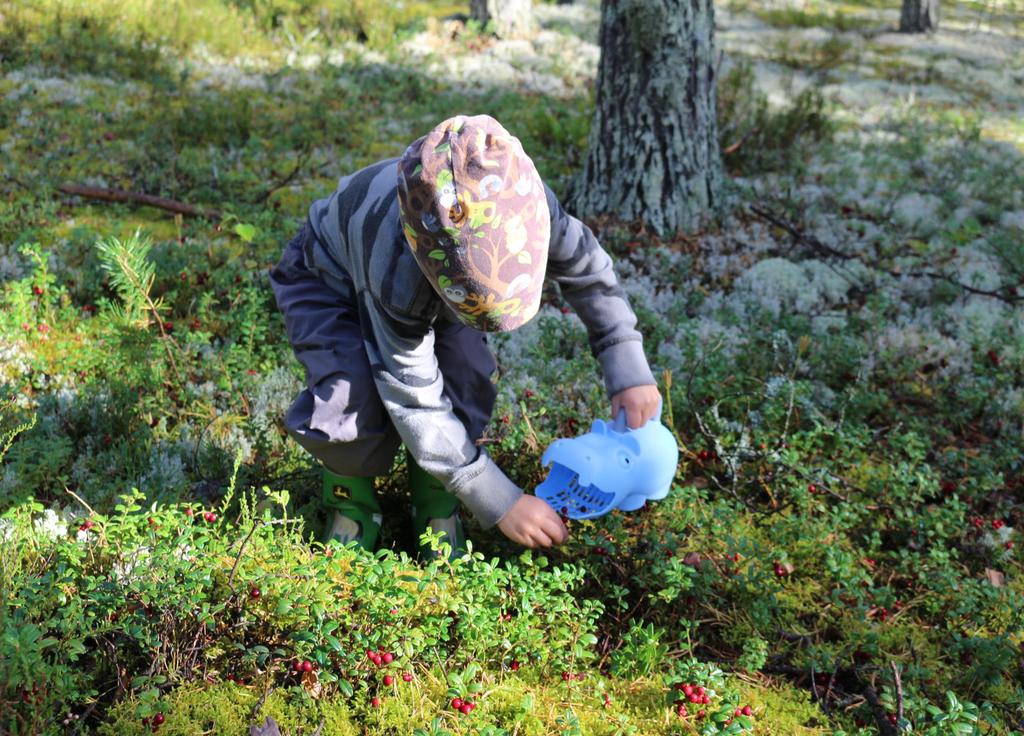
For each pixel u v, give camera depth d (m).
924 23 17.83
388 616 2.45
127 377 3.90
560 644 2.58
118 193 6.18
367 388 2.63
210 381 4.07
